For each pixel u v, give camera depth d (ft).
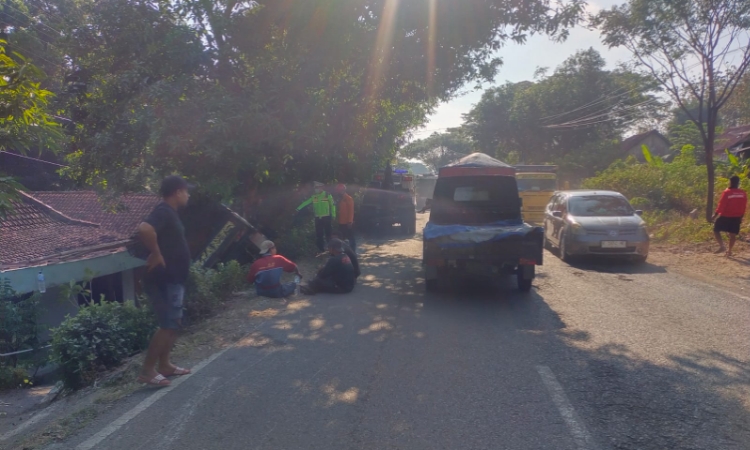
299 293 33.91
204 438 15.21
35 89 17.87
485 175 38.55
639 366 20.43
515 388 18.39
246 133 37.24
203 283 30.04
